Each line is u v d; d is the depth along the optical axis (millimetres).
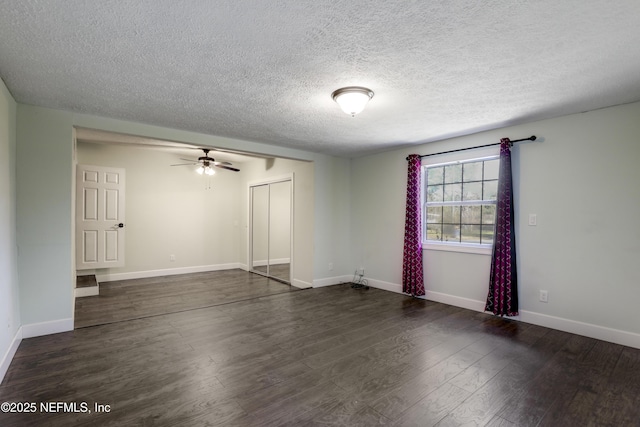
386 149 5191
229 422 1896
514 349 2971
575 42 2002
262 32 1901
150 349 2922
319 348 2980
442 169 4680
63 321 3320
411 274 4816
